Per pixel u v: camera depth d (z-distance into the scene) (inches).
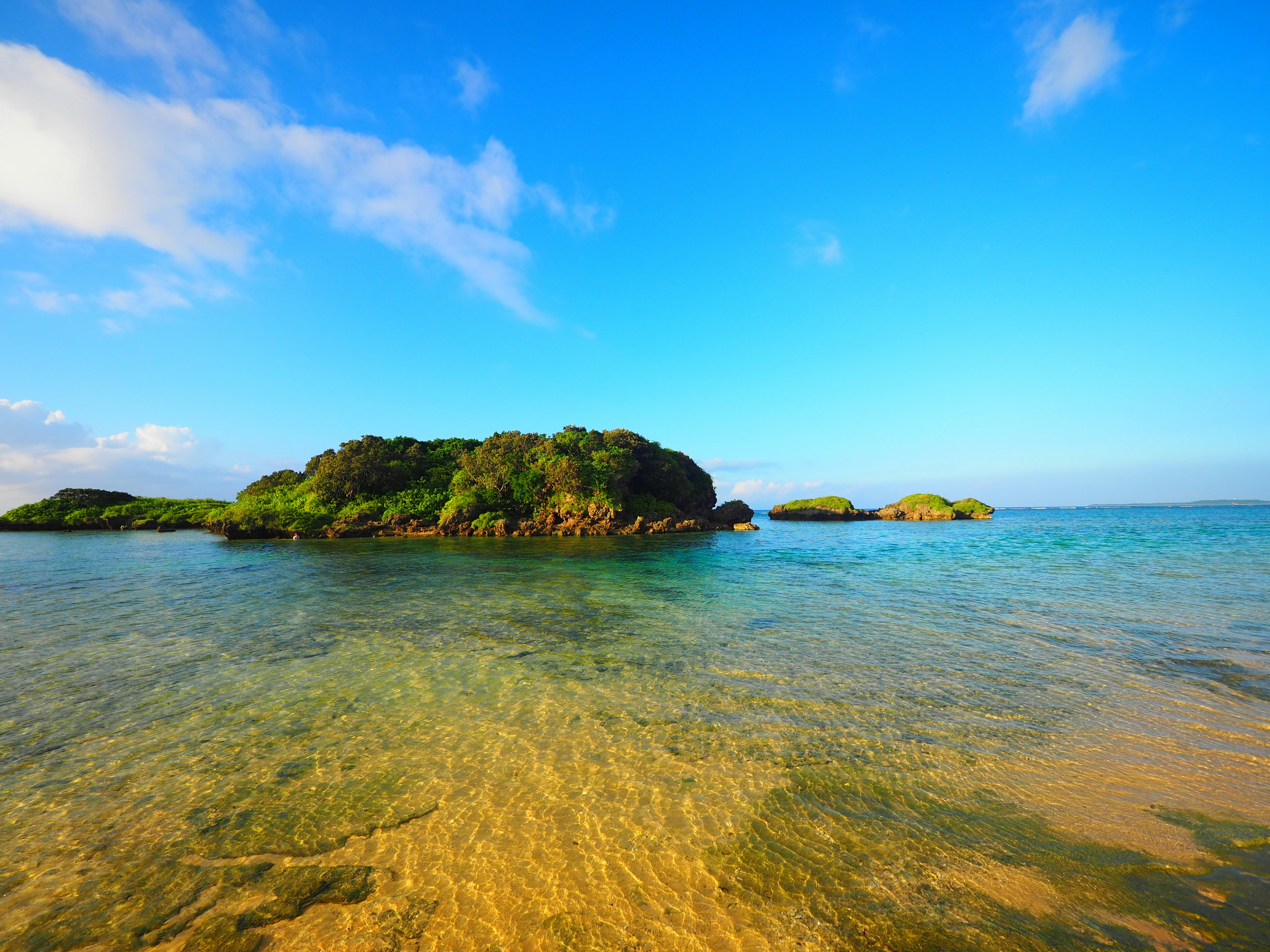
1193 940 159.6
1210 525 2452.0
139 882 194.7
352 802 245.6
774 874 195.9
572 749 297.0
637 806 241.0
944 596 745.6
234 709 355.6
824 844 213.0
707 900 183.8
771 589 821.9
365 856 208.1
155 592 813.9
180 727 328.8
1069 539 1710.1
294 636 542.9
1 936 170.1
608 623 598.2
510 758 286.4
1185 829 218.7
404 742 306.5
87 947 165.6
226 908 181.9
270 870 201.2
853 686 392.5
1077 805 237.8
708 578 946.7
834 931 168.9
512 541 1950.1
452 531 2246.6
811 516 3846.0
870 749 294.4
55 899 186.2
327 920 175.9
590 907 181.0
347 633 555.8
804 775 266.5
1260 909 172.1
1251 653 465.1
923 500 3705.7
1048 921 169.6
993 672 422.3
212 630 568.7
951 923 170.4
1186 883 186.2
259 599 755.4
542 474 2447.1
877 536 2126.0
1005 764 276.8
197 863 204.8
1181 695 368.5
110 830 225.8
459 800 246.5
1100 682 396.5
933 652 477.1
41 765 281.6
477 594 792.3
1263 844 207.8
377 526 2202.3
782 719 335.6
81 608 695.7
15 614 657.0
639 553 1457.9
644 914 177.9
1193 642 499.2
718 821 229.3
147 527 2910.9
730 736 311.7
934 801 242.4
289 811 238.8
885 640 519.2
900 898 182.4
